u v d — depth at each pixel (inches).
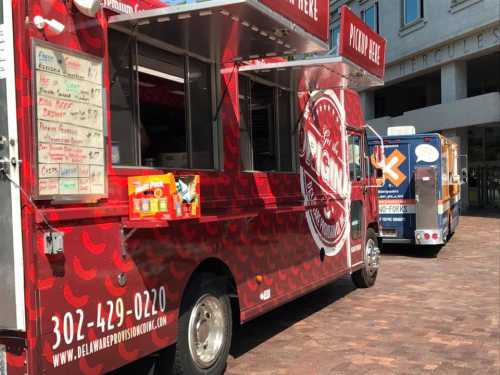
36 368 115.2
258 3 140.3
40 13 118.8
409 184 486.6
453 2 958.4
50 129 120.1
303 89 247.6
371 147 476.4
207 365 175.2
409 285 350.6
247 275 197.8
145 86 157.5
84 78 130.4
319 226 264.1
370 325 252.7
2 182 116.6
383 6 1158.3
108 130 137.6
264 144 221.3
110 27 144.2
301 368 195.5
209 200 178.7
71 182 124.7
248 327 251.1
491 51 924.6
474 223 805.2
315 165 263.3
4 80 115.1
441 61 1017.5
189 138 176.1
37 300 115.6
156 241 150.9
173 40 163.5
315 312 278.8
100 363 131.0
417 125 1092.5
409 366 197.2
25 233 115.3
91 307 128.7
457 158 709.3
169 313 155.9
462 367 196.1
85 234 127.8
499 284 353.1
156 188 138.2
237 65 201.6
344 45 205.5
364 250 329.7
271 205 217.9
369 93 1249.4
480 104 938.7
